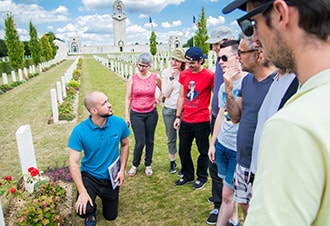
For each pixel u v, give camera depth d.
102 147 2.66
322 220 0.56
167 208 3.17
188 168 3.66
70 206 3.23
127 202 3.31
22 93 12.23
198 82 3.17
